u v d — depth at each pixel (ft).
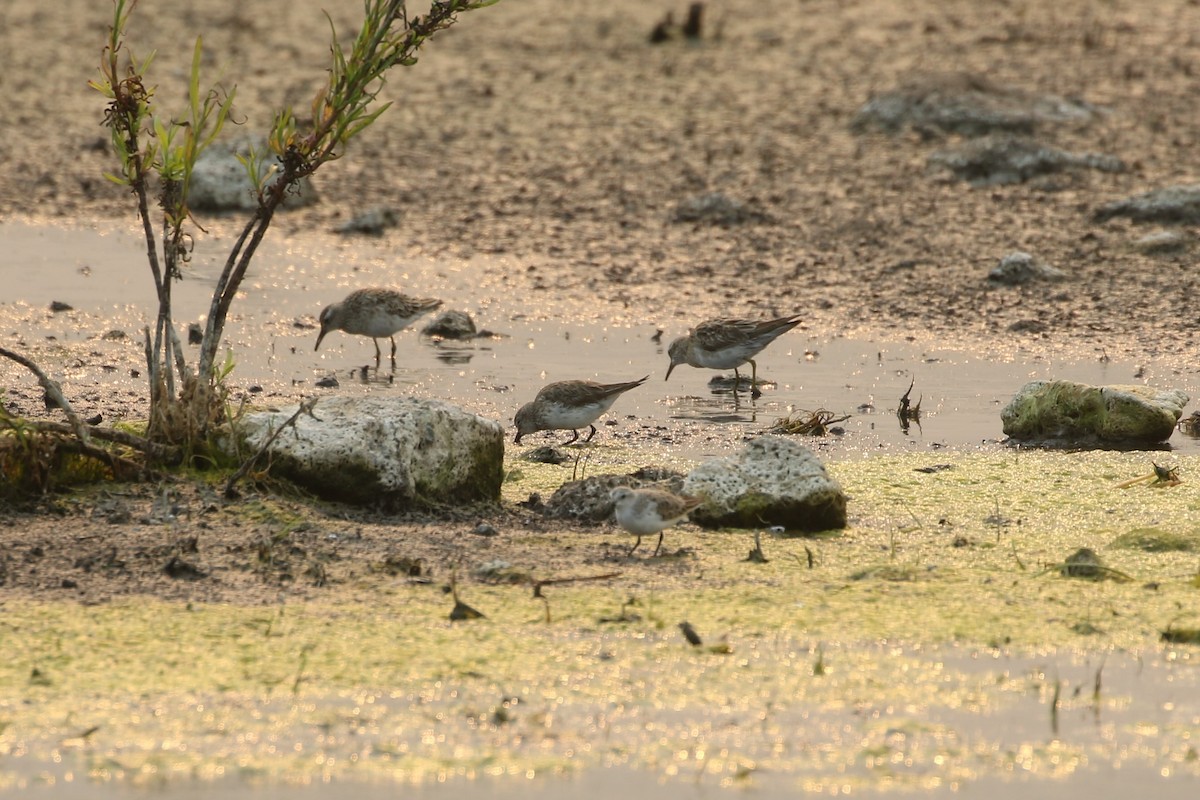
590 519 40.73
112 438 40.75
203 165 88.28
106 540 36.68
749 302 70.49
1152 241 75.31
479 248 80.18
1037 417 51.72
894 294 71.10
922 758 27.25
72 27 139.74
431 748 27.32
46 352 60.44
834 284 72.95
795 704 29.25
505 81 117.80
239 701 28.81
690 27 131.03
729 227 82.58
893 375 60.03
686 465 47.62
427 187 91.71
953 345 63.93
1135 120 99.81
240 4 153.17
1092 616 33.76
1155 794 26.00
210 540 36.99
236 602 33.47
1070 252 75.77
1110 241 77.15
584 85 116.06
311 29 141.08
